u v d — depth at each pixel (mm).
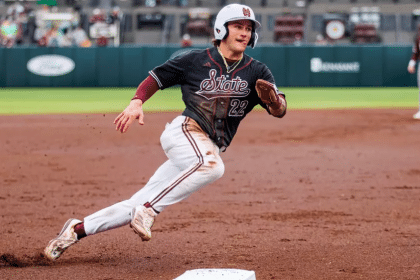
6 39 107500
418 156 35188
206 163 13828
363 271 14180
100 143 41000
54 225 19578
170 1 118688
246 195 24578
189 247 16703
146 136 44688
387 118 56562
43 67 97688
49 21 110750
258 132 47250
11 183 27188
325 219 20312
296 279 13555
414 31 114062
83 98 79438
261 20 117062
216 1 118500
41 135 44562
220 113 14398
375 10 114438
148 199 14648
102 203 23141
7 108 65938
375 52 96125
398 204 22797
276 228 19031
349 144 40594
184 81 14492
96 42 107562
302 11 117375
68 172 30078
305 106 70375
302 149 38281
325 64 96312
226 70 14234
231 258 15508
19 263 15062
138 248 16578
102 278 13727
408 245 16781
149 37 116062
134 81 97250
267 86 13086
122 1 117500
